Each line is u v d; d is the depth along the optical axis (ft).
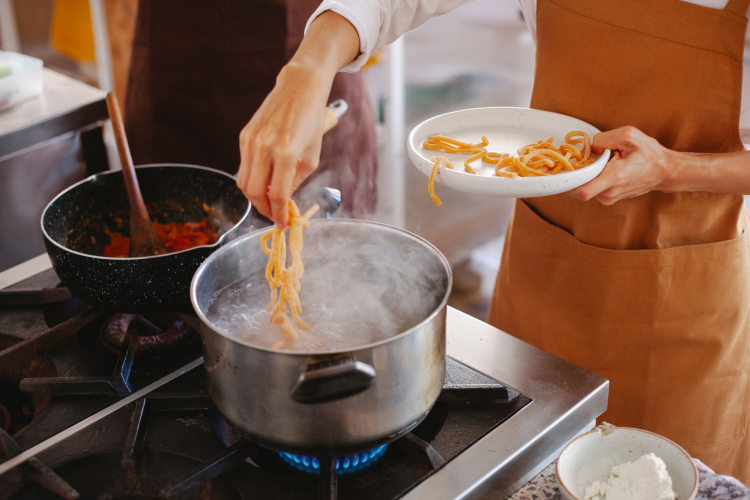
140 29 5.78
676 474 2.35
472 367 2.96
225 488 2.41
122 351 2.93
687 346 3.96
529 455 2.55
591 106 3.64
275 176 2.46
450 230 9.23
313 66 2.81
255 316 2.75
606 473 2.42
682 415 4.14
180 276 2.94
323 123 2.69
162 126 6.14
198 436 2.64
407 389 2.26
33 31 9.67
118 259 2.83
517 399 2.77
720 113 3.41
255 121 2.58
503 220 9.52
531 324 4.37
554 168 3.15
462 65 8.73
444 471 2.42
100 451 2.55
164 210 3.97
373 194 6.74
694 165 3.26
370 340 2.58
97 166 6.11
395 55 7.50
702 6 3.20
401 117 7.97
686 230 3.78
